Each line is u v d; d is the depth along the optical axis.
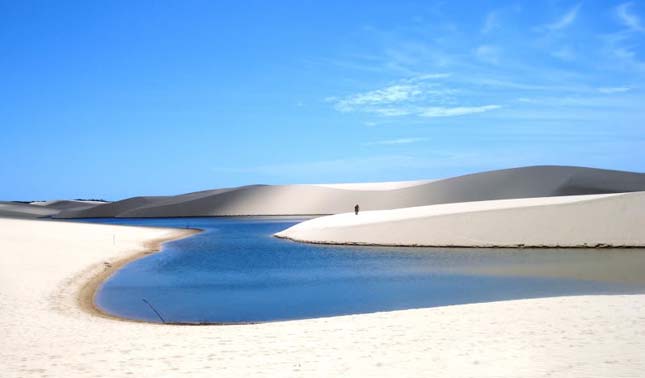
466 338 8.44
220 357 7.90
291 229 42.47
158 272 21.41
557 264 20.94
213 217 100.94
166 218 105.50
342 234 33.66
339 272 20.53
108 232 43.62
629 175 79.56
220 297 15.77
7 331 10.38
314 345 8.50
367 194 94.31
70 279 17.94
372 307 13.86
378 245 30.67
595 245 26.95
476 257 24.12
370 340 8.66
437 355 7.43
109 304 14.76
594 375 6.16
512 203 36.78
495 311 10.65
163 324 11.96
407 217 34.28
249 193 108.81
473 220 31.06
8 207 130.38
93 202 162.00
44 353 8.41
